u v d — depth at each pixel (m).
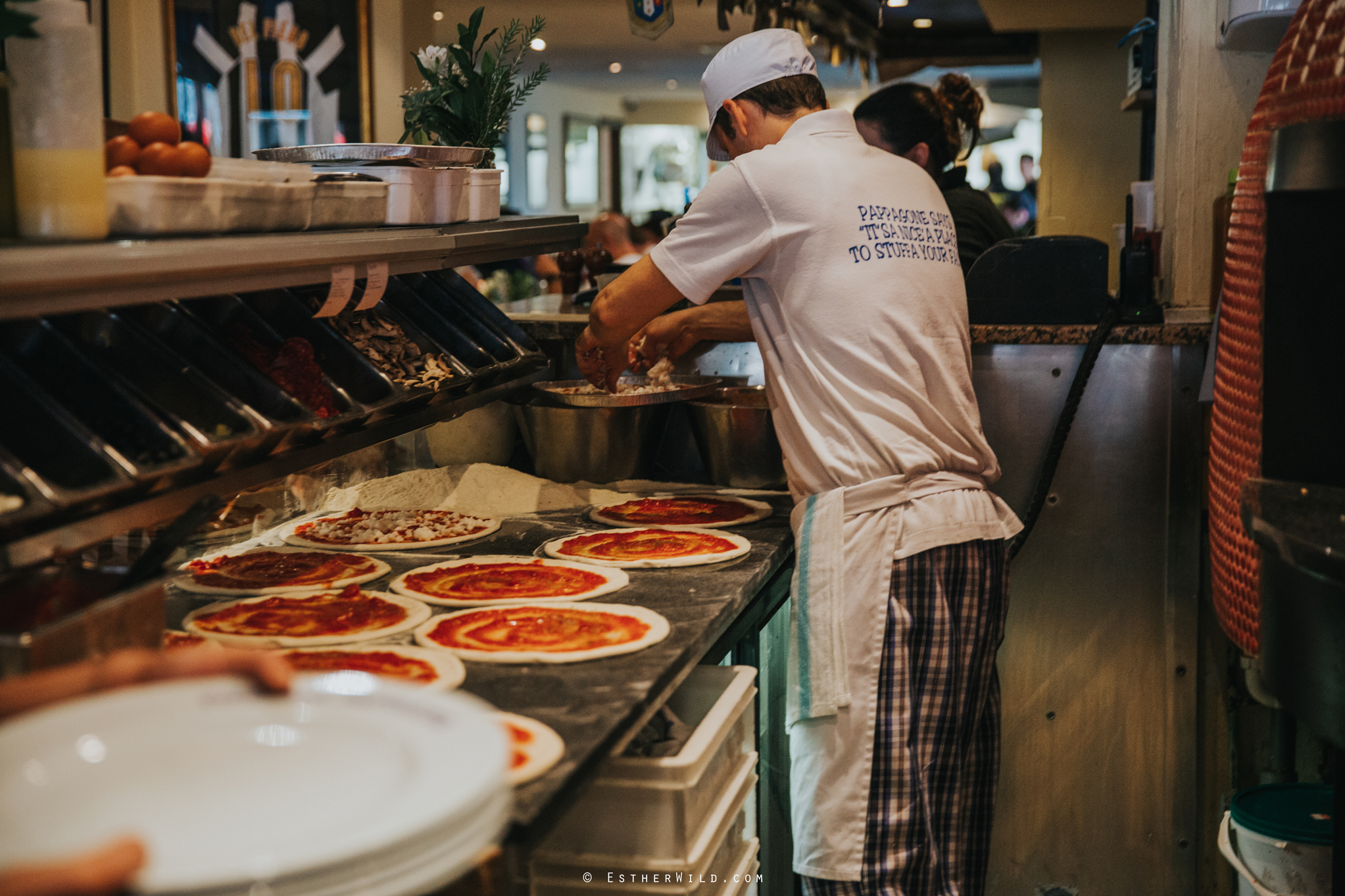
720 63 2.34
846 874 2.11
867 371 2.11
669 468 3.11
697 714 1.86
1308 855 2.22
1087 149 8.73
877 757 2.10
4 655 1.13
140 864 0.71
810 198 2.12
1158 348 2.70
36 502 1.32
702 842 1.53
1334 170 1.61
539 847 1.50
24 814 0.79
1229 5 2.74
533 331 3.17
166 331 1.85
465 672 1.56
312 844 0.77
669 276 2.20
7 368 1.49
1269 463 1.80
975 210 3.29
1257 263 1.82
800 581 2.14
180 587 1.97
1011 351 2.76
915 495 2.12
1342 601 1.42
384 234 1.96
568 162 16.55
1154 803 2.84
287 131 4.69
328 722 0.94
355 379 2.13
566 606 1.86
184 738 0.90
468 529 2.42
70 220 1.36
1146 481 2.75
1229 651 2.77
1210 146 2.96
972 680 2.19
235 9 4.57
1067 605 2.82
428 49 2.65
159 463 1.52
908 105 3.23
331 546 2.30
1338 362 1.74
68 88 1.34
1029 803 2.90
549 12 8.75
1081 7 7.48
